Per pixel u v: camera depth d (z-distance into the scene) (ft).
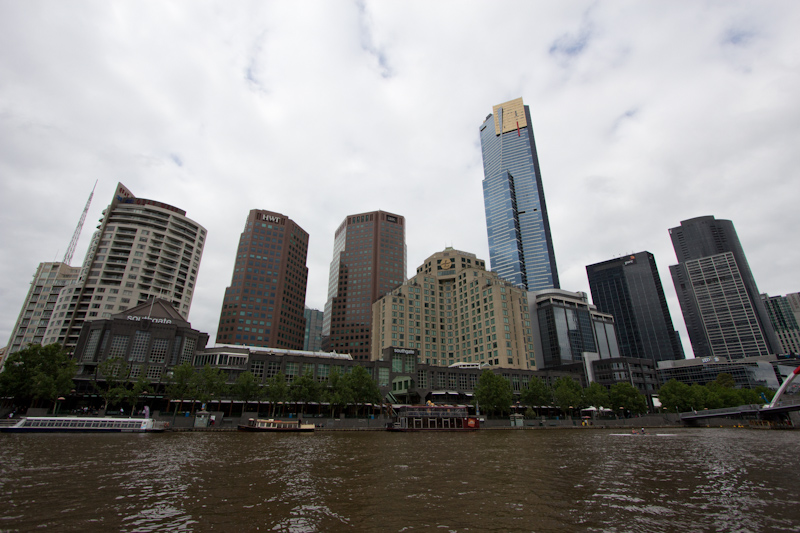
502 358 554.46
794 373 386.93
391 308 626.64
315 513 72.84
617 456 159.22
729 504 82.58
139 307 391.65
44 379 269.03
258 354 410.31
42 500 76.89
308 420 328.49
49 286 625.00
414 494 88.69
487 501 82.79
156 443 182.91
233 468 119.24
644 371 610.65
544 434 301.43
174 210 598.75
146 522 65.77
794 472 121.39
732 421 435.12
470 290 633.61
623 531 65.10
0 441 172.76
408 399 461.78
